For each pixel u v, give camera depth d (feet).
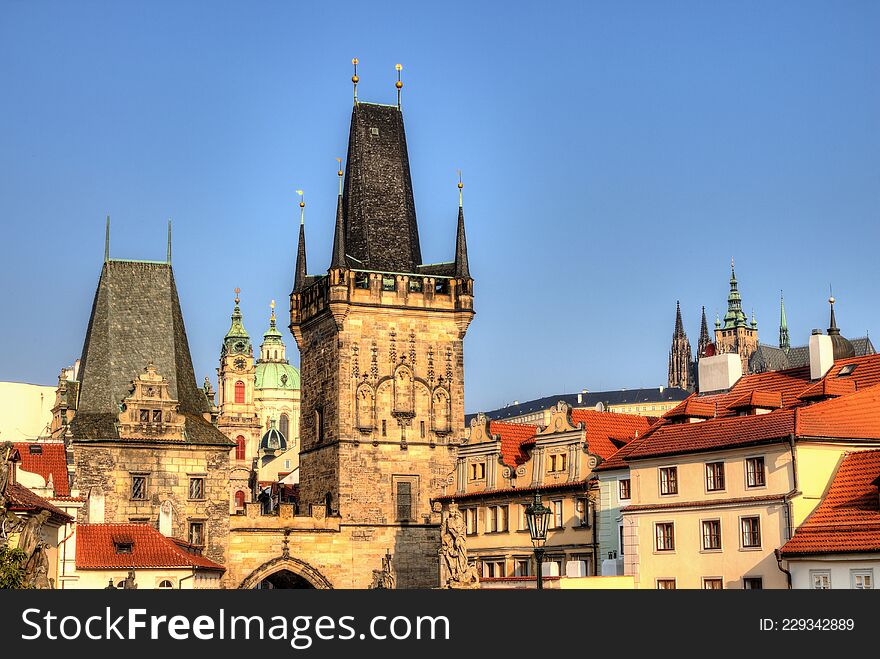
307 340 578.25
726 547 308.60
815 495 298.35
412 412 551.59
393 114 597.52
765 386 372.38
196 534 494.59
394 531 540.93
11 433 564.71
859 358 357.61
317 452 559.38
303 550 524.11
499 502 448.65
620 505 387.96
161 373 515.50
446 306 563.48
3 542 258.78
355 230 576.61
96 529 427.74
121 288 522.88
